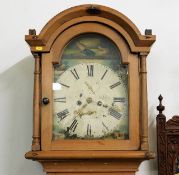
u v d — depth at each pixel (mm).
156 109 1688
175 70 1729
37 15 1749
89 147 1391
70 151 1379
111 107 1435
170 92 1714
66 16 1418
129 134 1406
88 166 1441
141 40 1407
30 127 1673
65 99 1435
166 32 1751
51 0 1758
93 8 1414
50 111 1406
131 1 1759
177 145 1598
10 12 1749
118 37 1447
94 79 1451
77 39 1465
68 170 1445
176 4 1766
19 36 1735
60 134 1412
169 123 1609
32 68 1715
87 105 1435
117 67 1454
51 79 1423
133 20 1751
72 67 1453
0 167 1648
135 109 1416
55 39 1439
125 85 1445
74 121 1423
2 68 1715
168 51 1739
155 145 1659
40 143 1391
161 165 1586
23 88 1702
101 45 1467
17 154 1657
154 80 1719
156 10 1759
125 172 1457
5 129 1672
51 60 1428
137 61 1438
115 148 1392
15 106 1688
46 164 1435
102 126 1423
